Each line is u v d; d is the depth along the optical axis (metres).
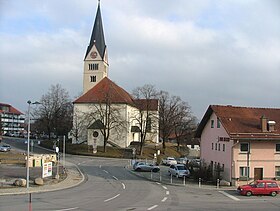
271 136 39.44
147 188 35.50
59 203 25.19
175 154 93.81
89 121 88.00
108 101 83.88
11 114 181.12
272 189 32.41
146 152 86.12
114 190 33.25
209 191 35.03
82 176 44.00
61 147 84.94
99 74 105.69
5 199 26.53
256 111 44.56
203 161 48.56
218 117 41.78
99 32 106.75
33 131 129.38
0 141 99.00
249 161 39.28
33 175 40.78
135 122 97.44
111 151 82.06
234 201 28.91
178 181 42.16
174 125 92.38
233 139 38.50
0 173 41.59
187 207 25.00
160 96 91.81
